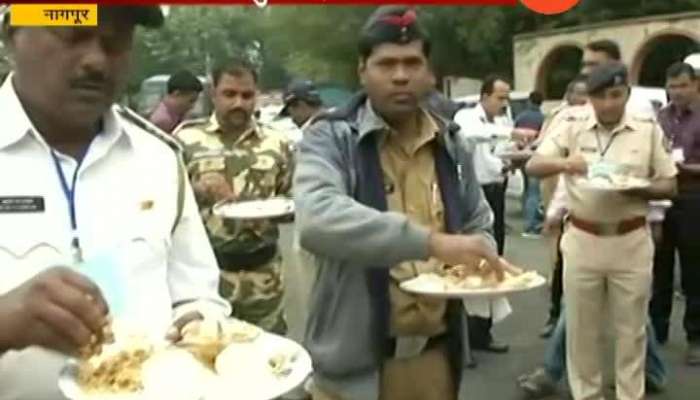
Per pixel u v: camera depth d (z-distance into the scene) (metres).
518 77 34.88
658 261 6.70
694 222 6.40
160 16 1.73
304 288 2.99
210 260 1.92
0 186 1.66
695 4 31.61
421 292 2.70
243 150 4.92
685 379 6.08
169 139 1.90
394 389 2.95
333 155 2.80
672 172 5.00
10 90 1.71
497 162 7.89
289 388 1.56
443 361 3.00
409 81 2.78
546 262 10.17
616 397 5.39
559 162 5.04
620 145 5.01
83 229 1.69
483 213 3.03
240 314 4.76
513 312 7.82
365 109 2.87
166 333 1.69
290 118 8.92
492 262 2.65
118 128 1.77
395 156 2.89
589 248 5.04
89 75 1.65
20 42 1.66
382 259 2.59
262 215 4.39
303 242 2.70
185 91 6.71
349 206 2.61
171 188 1.84
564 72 33.59
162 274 1.78
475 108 9.63
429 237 2.56
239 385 1.57
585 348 5.23
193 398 1.49
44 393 1.59
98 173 1.74
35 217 1.66
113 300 1.66
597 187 4.80
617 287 5.07
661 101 10.28
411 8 2.84
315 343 2.92
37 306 1.22
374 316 2.82
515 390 5.88
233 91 4.89
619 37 30.53
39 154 1.69
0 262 1.63
